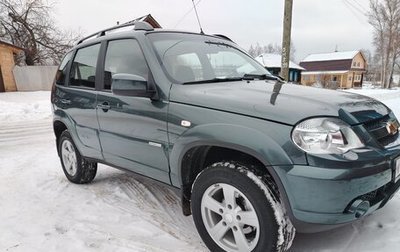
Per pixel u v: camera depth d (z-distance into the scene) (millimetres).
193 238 2875
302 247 2566
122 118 3170
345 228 2799
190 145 2518
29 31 30828
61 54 32312
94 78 3699
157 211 3475
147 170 3076
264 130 2152
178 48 3252
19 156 6094
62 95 4207
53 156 6027
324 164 1990
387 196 2299
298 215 2104
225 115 2344
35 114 12484
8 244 2832
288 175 2055
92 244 2797
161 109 2756
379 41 42625
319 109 2184
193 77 2996
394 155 2270
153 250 2676
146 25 3365
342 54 54219
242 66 3594
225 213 2422
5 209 3586
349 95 2648
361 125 2207
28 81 23797
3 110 12836
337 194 1997
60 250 2721
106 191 4094
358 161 2031
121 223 3199
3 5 30484
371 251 2449
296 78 39625
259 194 2191
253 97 2414
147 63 2998
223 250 2471
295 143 2053
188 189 2789
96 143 3680
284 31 8516
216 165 2424
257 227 2244
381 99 14445
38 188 4266
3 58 22141
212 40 3773
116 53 3449
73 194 4020
